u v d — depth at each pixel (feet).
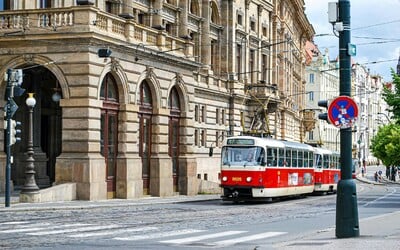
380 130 407.64
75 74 126.62
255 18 254.68
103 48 127.75
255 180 141.59
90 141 126.31
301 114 377.91
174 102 163.84
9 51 130.00
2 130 132.57
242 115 235.81
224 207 129.39
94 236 71.82
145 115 150.41
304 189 172.86
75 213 102.53
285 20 302.25
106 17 132.57
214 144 215.51
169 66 157.38
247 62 244.63
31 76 144.77
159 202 133.80
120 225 85.15
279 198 164.96
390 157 357.61
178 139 166.09
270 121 261.44
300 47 387.75
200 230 82.38
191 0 209.97
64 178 126.11
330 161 207.00
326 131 528.22
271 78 274.57
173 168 163.84
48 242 65.77
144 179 150.51
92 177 125.59
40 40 127.75
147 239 70.59
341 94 65.16
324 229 82.99
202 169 204.85
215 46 226.38
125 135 139.13
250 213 114.52
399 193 228.84
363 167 493.36
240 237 75.15
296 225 92.63
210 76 211.41
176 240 70.38
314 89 505.25
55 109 152.15
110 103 135.74
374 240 62.28
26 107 144.05
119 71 136.26
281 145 155.53
